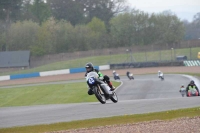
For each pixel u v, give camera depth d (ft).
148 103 192.03
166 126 124.88
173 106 174.70
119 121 142.31
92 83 204.64
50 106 226.17
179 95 420.36
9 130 138.62
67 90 570.46
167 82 581.94
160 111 158.20
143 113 155.53
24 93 579.48
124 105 188.24
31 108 217.56
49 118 160.66
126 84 591.78
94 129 128.67
